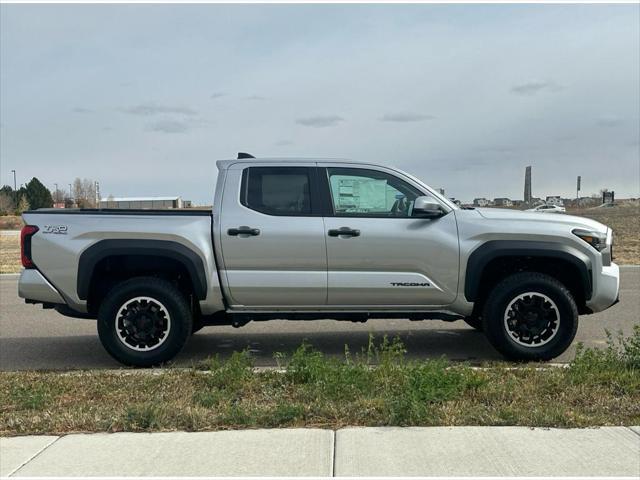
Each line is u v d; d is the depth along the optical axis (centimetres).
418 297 655
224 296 653
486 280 678
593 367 554
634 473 366
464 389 510
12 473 375
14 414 477
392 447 404
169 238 642
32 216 652
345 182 662
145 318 645
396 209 661
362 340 800
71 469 380
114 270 666
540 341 646
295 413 459
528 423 441
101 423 450
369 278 648
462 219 656
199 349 751
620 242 2278
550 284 638
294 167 664
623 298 1106
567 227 652
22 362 698
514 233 646
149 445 414
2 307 1090
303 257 646
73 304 649
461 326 891
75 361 702
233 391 523
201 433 434
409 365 555
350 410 465
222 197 659
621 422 443
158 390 534
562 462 380
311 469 375
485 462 381
